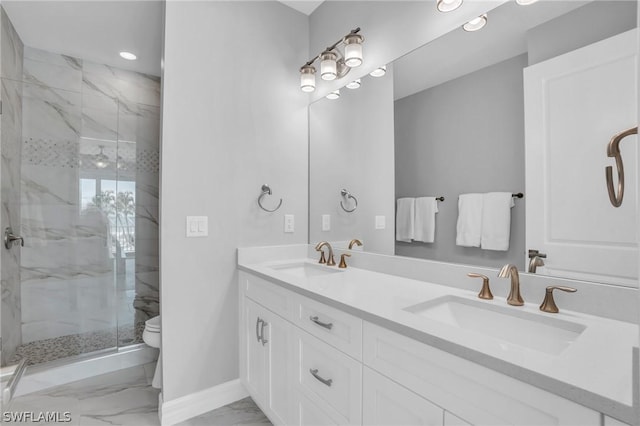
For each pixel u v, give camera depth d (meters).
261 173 2.04
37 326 2.38
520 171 1.16
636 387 0.49
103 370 2.29
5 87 2.04
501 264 1.21
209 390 1.83
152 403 1.91
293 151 2.20
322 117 2.15
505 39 1.21
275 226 2.10
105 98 2.76
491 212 1.25
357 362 1.05
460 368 0.76
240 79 1.97
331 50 1.88
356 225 1.88
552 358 0.68
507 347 0.73
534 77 1.13
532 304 1.09
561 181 1.05
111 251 2.71
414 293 1.25
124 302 2.77
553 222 1.07
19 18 2.14
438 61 1.45
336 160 2.02
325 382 1.19
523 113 1.16
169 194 1.71
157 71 2.98
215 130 1.87
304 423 1.33
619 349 0.73
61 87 2.62
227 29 1.92
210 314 1.85
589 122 0.99
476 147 1.31
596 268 0.98
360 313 1.03
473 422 0.73
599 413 0.55
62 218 2.51
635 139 0.90
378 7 1.75
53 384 2.10
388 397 0.94
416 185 1.55
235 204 1.94
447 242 1.41
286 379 1.46
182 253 1.75
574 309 1.01
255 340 1.75
